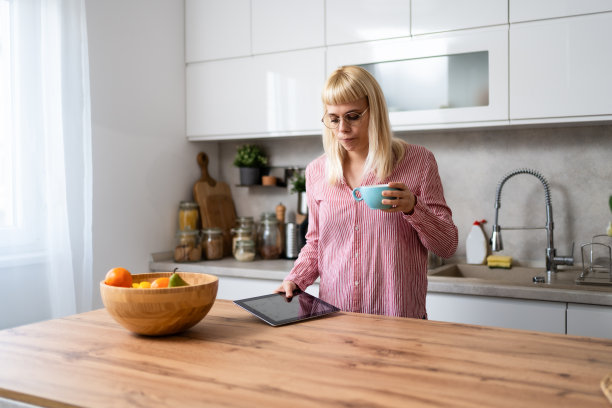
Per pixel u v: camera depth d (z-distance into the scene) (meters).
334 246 1.72
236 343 1.11
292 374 0.91
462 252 2.81
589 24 2.17
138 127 2.82
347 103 1.56
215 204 3.23
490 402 0.78
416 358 0.99
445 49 2.42
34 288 2.19
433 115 2.46
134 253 2.81
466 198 2.79
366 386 0.85
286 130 2.82
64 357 1.02
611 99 2.15
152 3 2.90
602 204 2.52
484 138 2.75
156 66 2.93
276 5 2.82
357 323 1.27
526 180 2.67
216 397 0.81
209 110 3.06
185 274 1.33
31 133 2.16
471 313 2.19
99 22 2.58
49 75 2.21
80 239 2.37
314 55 2.72
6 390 0.86
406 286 1.63
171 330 1.15
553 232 2.59
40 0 2.19
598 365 0.94
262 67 2.88
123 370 0.94
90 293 2.38
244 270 2.67
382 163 1.61
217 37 3.01
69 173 2.32
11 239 2.11
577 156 2.56
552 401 0.78
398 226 1.62
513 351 1.03
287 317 1.30
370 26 2.58
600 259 2.50
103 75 2.61
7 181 2.12
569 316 2.01
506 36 2.31
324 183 1.76
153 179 2.93
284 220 3.19
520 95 2.30
